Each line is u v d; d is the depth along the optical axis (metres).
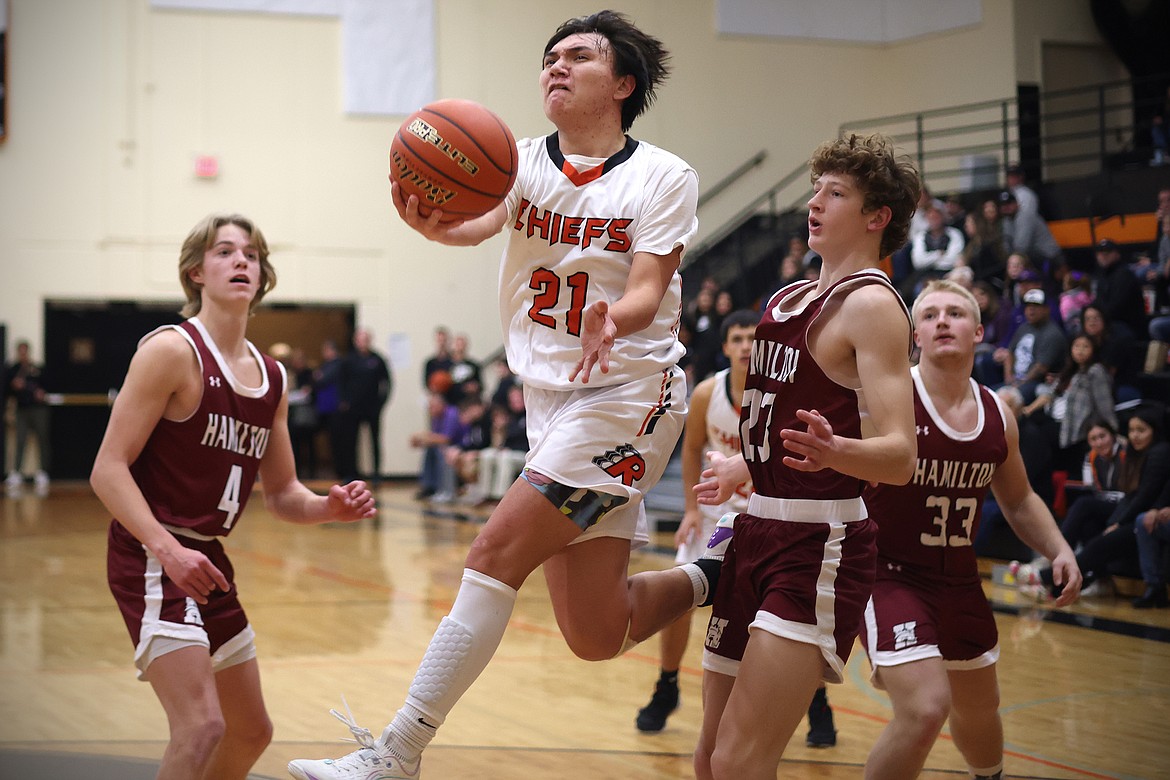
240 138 14.27
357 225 14.62
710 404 4.06
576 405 2.47
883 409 2.22
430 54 14.62
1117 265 9.09
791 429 2.39
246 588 7.05
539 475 2.39
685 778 3.41
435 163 2.31
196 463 2.62
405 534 9.81
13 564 8.02
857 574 2.39
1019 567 6.80
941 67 14.44
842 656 2.38
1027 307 8.25
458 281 14.93
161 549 2.44
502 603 2.37
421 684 2.33
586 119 2.55
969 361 2.91
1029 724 4.00
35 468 13.94
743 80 15.18
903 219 2.46
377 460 13.88
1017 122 11.67
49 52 13.75
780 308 2.48
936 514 2.82
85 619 6.05
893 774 2.57
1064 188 11.19
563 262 2.50
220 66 14.20
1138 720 4.05
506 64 14.79
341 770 2.24
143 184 14.02
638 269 2.42
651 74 2.63
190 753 2.38
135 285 14.03
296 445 14.23
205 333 2.66
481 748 3.72
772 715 2.30
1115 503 6.74
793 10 15.20
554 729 3.97
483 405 12.16
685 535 4.13
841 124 15.30
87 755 3.54
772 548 2.41
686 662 5.14
